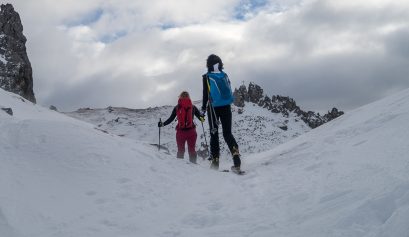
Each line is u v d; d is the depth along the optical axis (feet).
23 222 13.70
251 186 20.43
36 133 20.88
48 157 19.10
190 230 14.70
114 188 17.95
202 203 18.07
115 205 16.52
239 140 173.37
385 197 12.37
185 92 29.53
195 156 29.37
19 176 16.62
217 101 26.27
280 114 225.15
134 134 172.35
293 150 27.25
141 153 23.15
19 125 21.62
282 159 25.61
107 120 196.03
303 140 31.04
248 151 162.09
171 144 157.79
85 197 16.78
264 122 199.82
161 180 20.27
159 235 14.33
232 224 14.97
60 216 14.85
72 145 20.52
